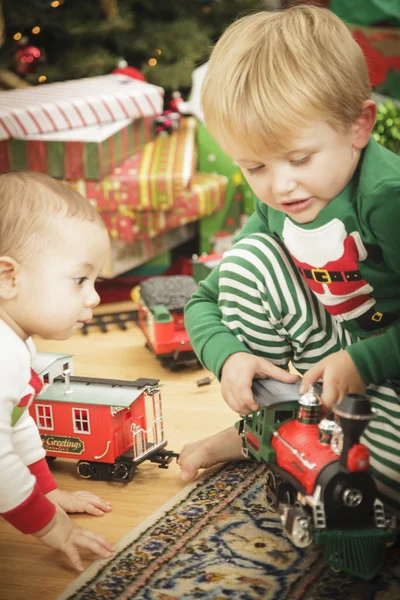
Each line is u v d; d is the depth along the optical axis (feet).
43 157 6.53
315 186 3.05
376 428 3.43
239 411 3.37
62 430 3.97
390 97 8.03
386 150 3.34
